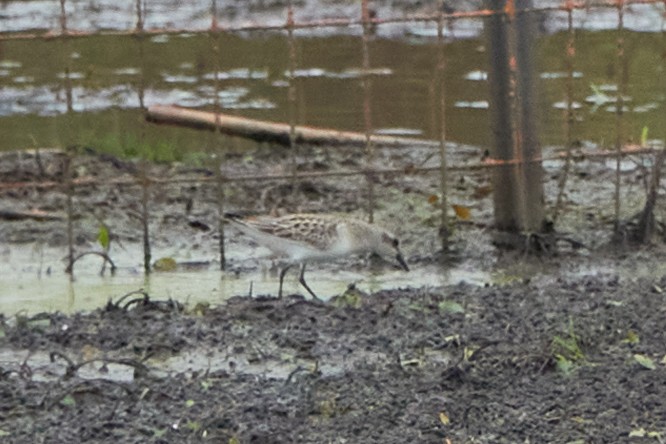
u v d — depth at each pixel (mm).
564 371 10266
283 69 21859
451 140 18062
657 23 22844
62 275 13352
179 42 23750
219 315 11734
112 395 9977
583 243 14102
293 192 15586
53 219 14867
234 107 19641
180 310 11961
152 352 10930
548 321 11398
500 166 13953
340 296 12305
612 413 9539
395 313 11719
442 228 14000
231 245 14320
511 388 10000
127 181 13367
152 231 14625
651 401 9703
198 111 18562
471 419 9484
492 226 14469
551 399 9789
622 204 15164
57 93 20656
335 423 9453
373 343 11039
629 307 11727
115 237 14398
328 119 19016
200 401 9844
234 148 17875
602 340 10914
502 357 10570
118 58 22719
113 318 11719
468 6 24375
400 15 24188
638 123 18203
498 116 13945
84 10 25781
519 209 13961
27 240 14336
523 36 13750
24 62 22484
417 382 10156
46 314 11828
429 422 9430
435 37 23609
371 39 23469
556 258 13820
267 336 11242
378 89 20531
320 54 22672
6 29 24453
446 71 21391
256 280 13289
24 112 19656
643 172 14570
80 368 10648
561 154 14984
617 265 13539
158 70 21984
